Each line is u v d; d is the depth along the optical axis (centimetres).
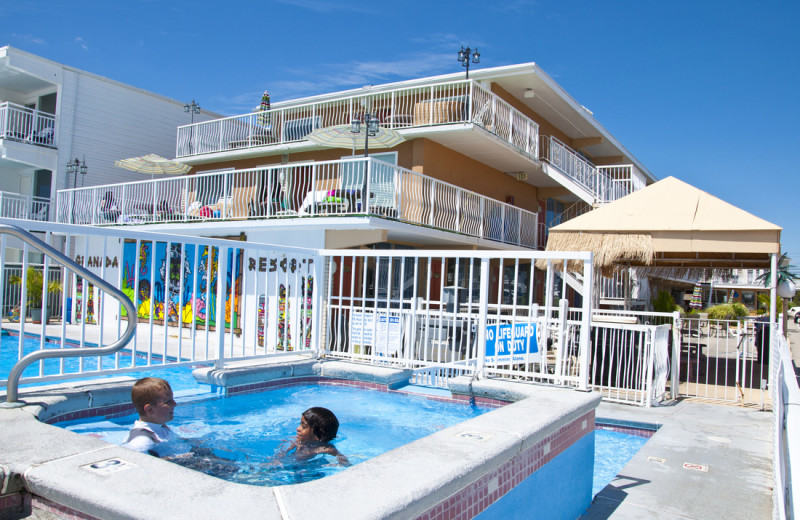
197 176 1605
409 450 268
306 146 1745
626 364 792
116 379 507
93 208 1867
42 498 228
